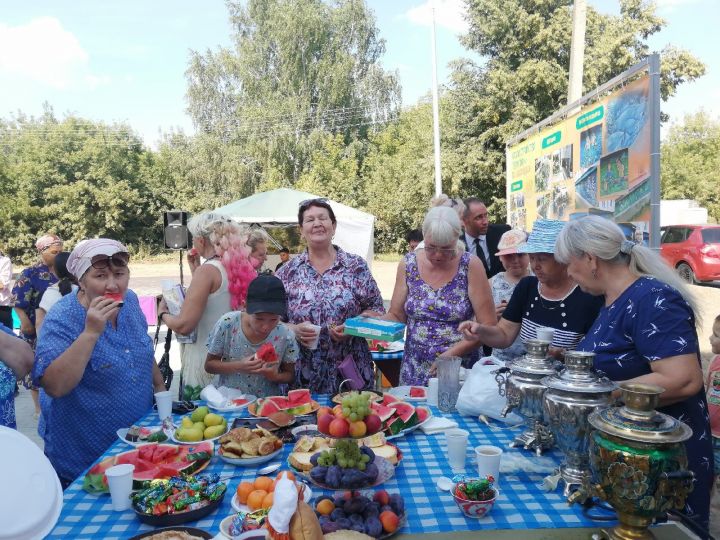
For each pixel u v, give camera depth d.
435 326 3.09
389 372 4.73
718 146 33.31
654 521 1.43
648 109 4.30
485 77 19.06
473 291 3.06
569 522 1.48
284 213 10.41
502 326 2.83
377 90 30.44
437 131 12.73
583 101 5.67
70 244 29.48
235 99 30.58
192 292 3.04
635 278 1.90
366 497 1.51
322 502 1.49
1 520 1.37
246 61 29.38
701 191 30.61
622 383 1.39
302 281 3.23
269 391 2.78
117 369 2.30
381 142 30.31
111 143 30.98
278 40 28.91
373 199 27.28
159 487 1.59
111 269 2.17
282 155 28.14
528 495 1.65
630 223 4.68
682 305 1.77
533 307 2.72
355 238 10.98
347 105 29.98
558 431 1.65
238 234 3.27
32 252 29.25
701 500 1.80
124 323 2.40
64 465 2.27
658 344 1.74
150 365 2.54
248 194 28.86
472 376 2.38
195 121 31.08
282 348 2.74
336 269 3.25
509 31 17.86
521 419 2.22
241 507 1.57
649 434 1.28
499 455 1.73
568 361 1.68
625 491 1.29
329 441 1.92
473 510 1.49
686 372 1.69
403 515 1.47
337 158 28.91
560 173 6.50
